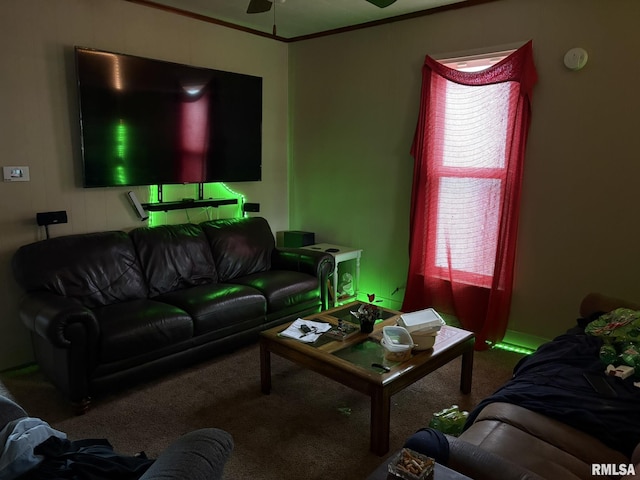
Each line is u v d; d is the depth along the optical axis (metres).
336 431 2.42
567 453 1.61
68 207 3.29
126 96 3.36
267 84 4.53
